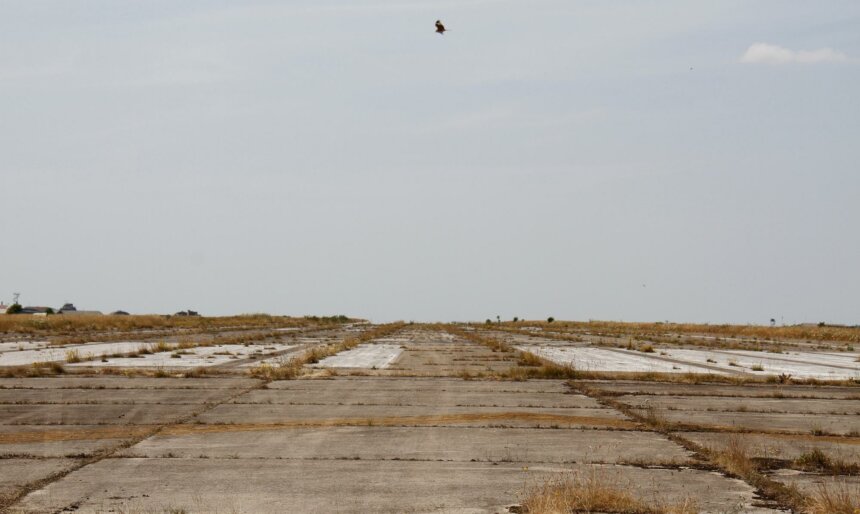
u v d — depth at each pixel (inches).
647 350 1727.4
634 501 399.2
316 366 1174.3
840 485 446.6
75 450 537.0
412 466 494.6
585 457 523.5
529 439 586.9
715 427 650.8
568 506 386.9
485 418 684.1
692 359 1514.5
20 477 458.9
